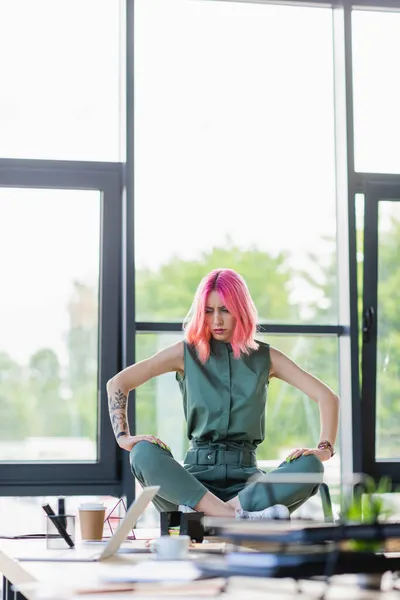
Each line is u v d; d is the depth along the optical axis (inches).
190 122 185.8
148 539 102.7
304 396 183.0
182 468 122.0
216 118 187.0
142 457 122.9
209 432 135.1
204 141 186.1
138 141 182.9
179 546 76.1
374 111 191.2
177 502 120.8
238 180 186.5
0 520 174.2
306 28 192.4
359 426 182.1
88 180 180.7
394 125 191.3
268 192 187.5
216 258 183.9
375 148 190.1
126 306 176.9
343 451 183.3
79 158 181.3
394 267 188.7
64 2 184.1
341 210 187.8
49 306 179.5
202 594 52.7
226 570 56.1
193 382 137.3
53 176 179.6
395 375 187.6
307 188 188.9
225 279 139.2
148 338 178.9
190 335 139.7
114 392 139.8
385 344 187.5
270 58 190.5
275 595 52.4
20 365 177.8
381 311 187.8
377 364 187.0
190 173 184.7
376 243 187.2
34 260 179.6
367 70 192.1
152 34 185.9
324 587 54.6
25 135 179.9
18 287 178.9
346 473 181.6
